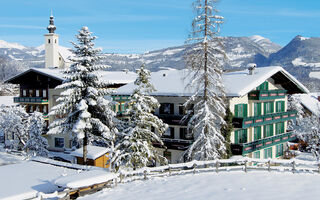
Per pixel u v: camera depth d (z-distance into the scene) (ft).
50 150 164.14
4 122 144.46
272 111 122.01
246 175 65.00
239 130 105.91
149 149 83.05
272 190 52.01
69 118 95.55
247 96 107.86
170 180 65.10
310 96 245.45
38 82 166.50
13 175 71.51
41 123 134.92
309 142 147.33
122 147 85.46
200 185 58.23
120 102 146.51
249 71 109.81
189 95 102.78
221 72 78.43
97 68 95.61
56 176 70.08
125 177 69.92
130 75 193.57
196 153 79.30
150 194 55.16
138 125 84.79
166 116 111.75
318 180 59.06
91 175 59.62
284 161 68.69
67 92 89.81
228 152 92.02
